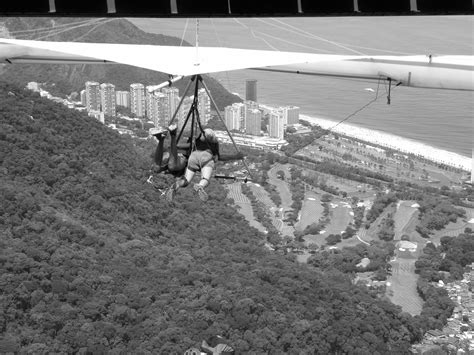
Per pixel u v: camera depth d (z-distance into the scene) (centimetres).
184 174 2236
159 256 7206
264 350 5909
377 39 14275
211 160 2214
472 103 15412
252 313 6234
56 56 2448
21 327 5444
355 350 6266
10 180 7844
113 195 8556
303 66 2530
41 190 7988
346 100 15925
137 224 8256
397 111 15138
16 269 5856
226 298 6334
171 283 6606
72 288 6003
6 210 6944
